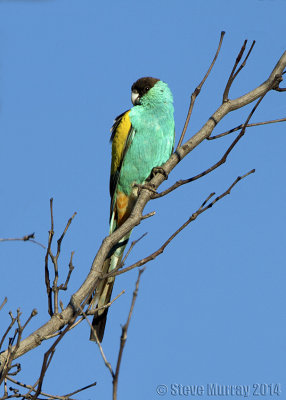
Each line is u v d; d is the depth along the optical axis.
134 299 4.02
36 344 5.54
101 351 4.24
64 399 5.84
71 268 5.96
